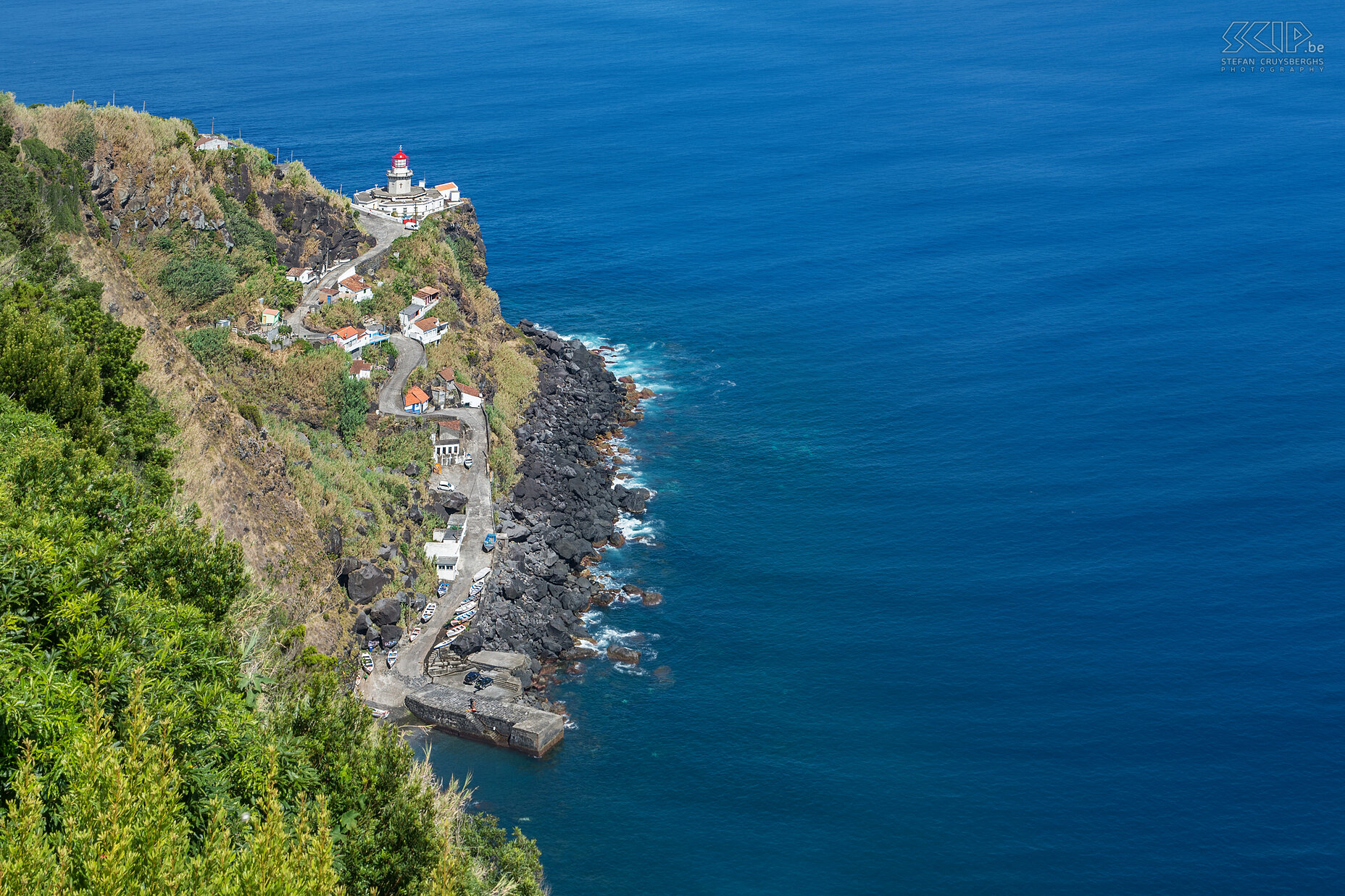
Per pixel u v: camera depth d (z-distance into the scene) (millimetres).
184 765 39406
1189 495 140750
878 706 107750
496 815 95125
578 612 123188
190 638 46062
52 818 34781
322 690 50250
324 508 116000
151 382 91250
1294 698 105812
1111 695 107750
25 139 128500
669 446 161125
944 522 138750
